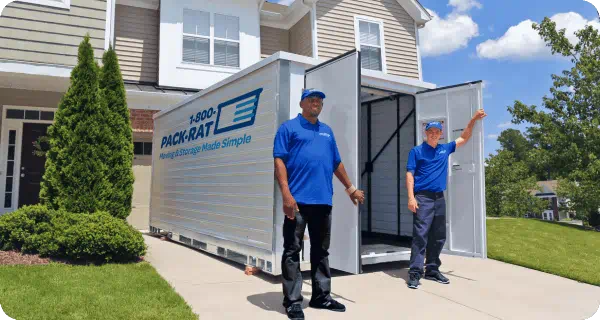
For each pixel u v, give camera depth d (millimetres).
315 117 3818
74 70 6191
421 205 4879
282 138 3633
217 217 6000
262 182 4957
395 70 13062
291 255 3584
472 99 5578
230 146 5734
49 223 5531
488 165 24859
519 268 5910
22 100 9062
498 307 4000
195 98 7016
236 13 11711
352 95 4379
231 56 11578
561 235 9648
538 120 15758
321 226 3748
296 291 3547
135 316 3375
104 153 6191
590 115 15469
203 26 11328
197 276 4988
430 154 4965
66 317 3301
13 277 4324
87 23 8758
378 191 7703
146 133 9906
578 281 5238
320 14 12156
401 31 13289
